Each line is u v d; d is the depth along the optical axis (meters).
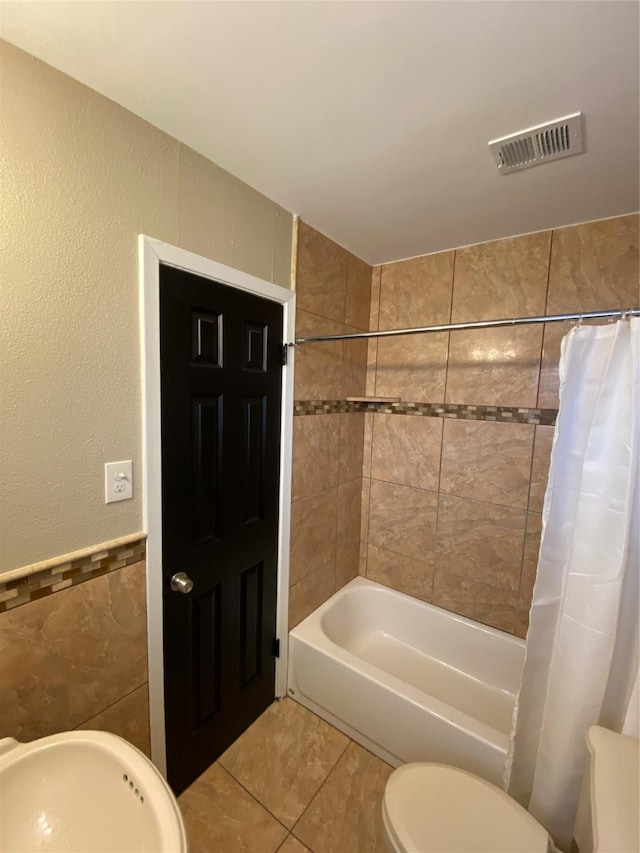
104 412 1.05
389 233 1.80
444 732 1.41
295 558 1.87
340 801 1.42
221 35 0.82
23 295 0.88
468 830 0.98
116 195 1.03
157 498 1.20
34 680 0.98
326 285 1.86
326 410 1.96
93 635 1.08
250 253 1.45
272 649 1.81
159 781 0.80
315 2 0.74
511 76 0.91
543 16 0.76
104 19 0.79
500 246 1.83
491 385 1.89
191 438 1.30
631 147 1.15
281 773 1.51
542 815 1.13
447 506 2.06
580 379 1.10
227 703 1.58
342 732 1.70
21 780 0.81
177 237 1.19
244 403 1.50
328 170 1.32
